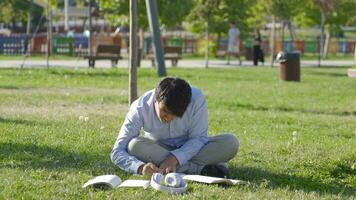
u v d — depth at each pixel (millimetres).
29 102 14125
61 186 6383
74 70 24828
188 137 7102
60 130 9875
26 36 40000
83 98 15273
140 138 6973
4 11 52875
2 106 13234
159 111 6641
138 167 6801
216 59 39969
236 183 6570
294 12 34375
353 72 11633
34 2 49562
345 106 15617
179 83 6523
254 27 41875
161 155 6918
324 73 27812
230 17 37094
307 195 6383
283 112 14133
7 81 19594
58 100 14742
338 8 40156
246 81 22250
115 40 41531
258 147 9023
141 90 18062
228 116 12875
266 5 33031
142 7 33031
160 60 23344
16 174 6824
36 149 8242
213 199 6039
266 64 34844
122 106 14016
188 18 34875
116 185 6367
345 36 63906
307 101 16500
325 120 12883
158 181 6375
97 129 10141
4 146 8398
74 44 40062
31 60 33625
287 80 22859
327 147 9273
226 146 6973
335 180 7371
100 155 7980
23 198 5926
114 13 34188
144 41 39156
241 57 39938
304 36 57844
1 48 39844
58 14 52188
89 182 6324
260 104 15430
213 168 7004
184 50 44062
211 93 17703
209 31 38875
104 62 33531
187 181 6613
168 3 34000
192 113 6941
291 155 8508
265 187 6648
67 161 7578
